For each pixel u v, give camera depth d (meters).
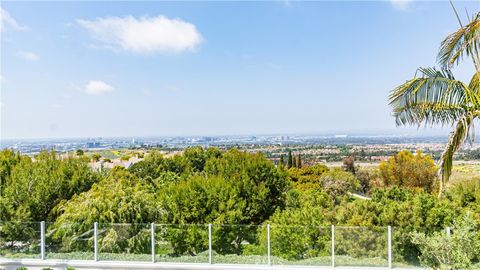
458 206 15.26
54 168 19.80
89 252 11.62
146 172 31.45
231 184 19.69
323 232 10.98
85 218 13.41
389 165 28.50
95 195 14.80
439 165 8.65
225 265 11.12
